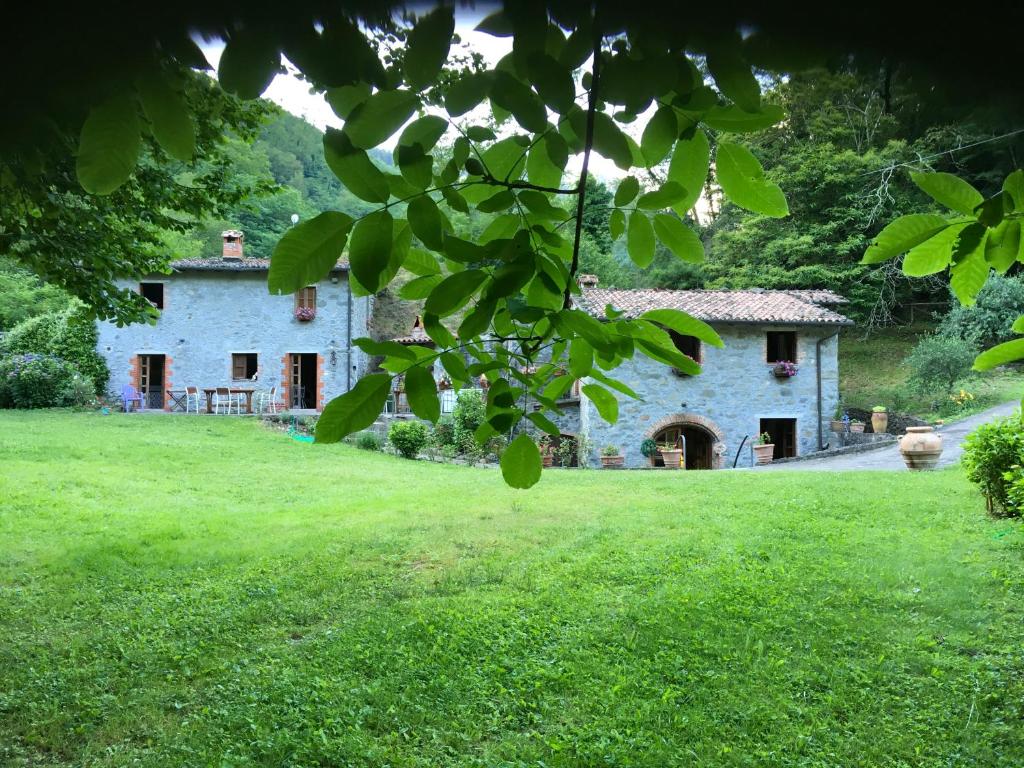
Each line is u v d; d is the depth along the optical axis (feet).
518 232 4.68
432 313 4.40
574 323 4.84
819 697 12.51
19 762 10.71
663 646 14.58
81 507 28.66
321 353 69.77
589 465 53.52
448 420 56.29
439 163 4.66
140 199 18.06
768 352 57.62
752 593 17.54
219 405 68.85
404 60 3.24
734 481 34.96
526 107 3.79
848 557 20.66
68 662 14.07
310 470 43.04
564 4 3.06
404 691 12.84
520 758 10.80
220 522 27.12
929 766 10.55
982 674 13.15
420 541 23.52
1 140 3.05
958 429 53.83
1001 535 22.17
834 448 56.29
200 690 13.01
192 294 69.72
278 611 17.04
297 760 10.64
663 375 54.75
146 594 18.31
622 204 4.92
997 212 4.22
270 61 2.87
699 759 10.73
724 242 77.46
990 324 63.00
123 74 2.68
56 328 70.08
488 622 15.99
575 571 19.86
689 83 3.83
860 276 73.26
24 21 2.35
